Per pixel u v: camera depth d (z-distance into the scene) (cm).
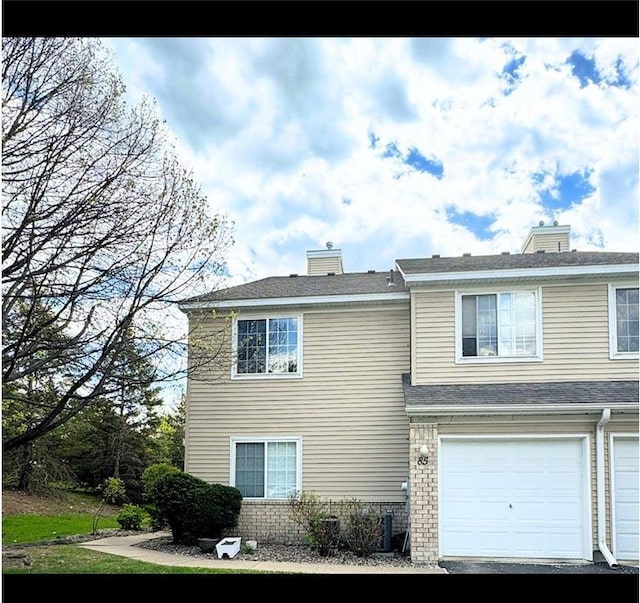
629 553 1117
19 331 928
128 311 993
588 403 1137
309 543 1262
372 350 1456
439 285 1366
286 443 1455
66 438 2366
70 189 930
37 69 910
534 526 1152
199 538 1273
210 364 1277
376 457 1412
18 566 951
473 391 1261
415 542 1141
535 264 1352
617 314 1316
